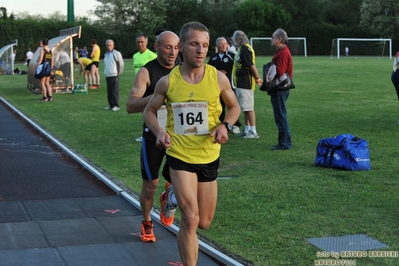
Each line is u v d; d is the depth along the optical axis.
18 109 19.12
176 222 6.80
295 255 5.66
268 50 71.44
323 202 7.51
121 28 77.25
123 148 11.93
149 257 5.73
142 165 5.94
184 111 4.81
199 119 4.81
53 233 6.46
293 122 14.98
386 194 7.86
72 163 10.51
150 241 6.18
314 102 19.80
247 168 9.70
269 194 7.93
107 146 12.20
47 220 6.97
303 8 82.62
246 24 78.31
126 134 13.76
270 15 77.69
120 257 5.72
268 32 78.00
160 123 6.01
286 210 7.18
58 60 24.97
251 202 7.55
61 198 8.02
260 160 10.36
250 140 12.46
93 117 16.88
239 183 8.57
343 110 17.48
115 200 7.93
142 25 76.25
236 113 4.90
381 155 10.55
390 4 72.94
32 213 7.27
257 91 24.83
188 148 4.80
